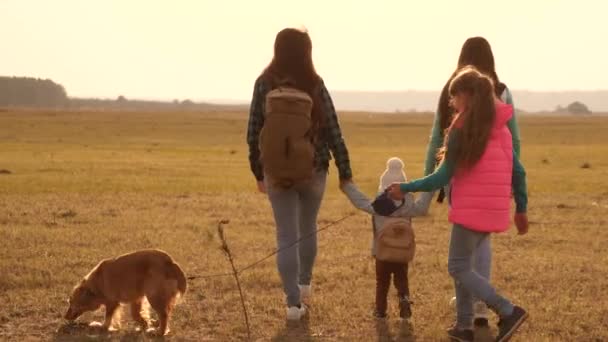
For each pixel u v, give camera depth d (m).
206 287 23.39
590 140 169.62
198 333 19.02
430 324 19.64
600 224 38.38
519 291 23.53
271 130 18.78
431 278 25.11
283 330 19.25
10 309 20.88
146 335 18.75
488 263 19.05
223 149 123.69
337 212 41.59
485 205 16.94
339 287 23.72
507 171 17.16
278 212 19.64
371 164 89.00
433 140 19.83
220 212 41.03
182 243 30.78
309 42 19.50
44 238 31.27
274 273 25.11
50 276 24.34
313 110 19.27
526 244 32.38
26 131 174.62
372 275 25.38
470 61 19.78
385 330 19.23
